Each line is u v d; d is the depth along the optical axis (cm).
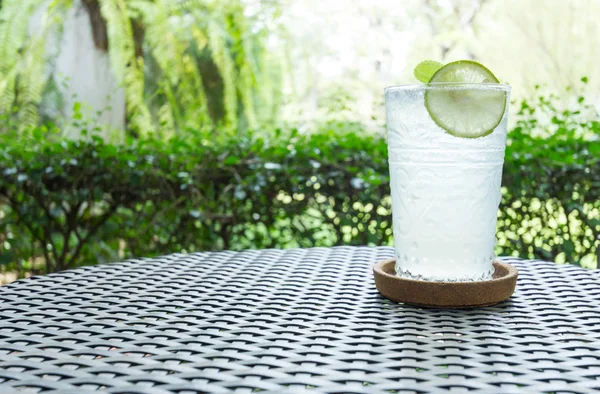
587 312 60
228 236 152
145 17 208
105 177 145
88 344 53
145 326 57
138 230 151
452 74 61
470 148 60
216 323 58
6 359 51
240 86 228
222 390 47
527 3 381
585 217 147
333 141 152
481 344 54
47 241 155
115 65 203
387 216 147
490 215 62
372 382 48
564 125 155
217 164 149
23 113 201
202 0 221
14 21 197
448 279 62
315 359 51
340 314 60
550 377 48
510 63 388
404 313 60
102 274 72
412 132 60
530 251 151
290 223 153
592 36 375
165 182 147
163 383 47
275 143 155
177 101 218
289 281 70
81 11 213
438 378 48
